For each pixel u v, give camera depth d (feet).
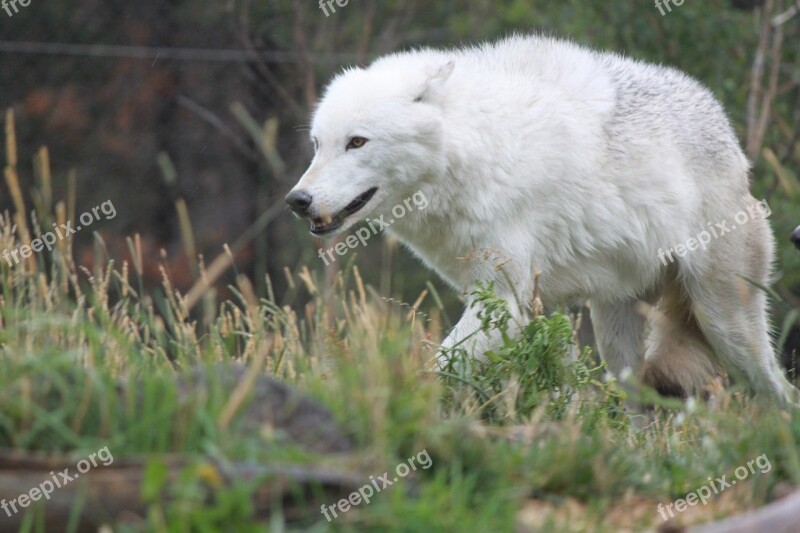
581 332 70.13
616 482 26.37
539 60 43.21
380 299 39.86
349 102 39.58
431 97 40.01
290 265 78.74
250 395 24.07
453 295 76.38
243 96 80.64
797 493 23.76
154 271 77.25
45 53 76.02
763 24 71.20
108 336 32.40
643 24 71.67
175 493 21.76
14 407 23.50
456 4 87.61
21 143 75.66
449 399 32.37
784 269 65.57
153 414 23.50
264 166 79.41
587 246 42.37
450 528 21.88
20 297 35.55
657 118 43.50
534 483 25.22
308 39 83.76
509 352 34.42
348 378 26.27
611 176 42.01
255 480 21.71
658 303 46.83
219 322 38.24
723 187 44.52
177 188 79.41
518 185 40.40
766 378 43.73
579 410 33.37
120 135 78.43
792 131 73.87
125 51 69.82
